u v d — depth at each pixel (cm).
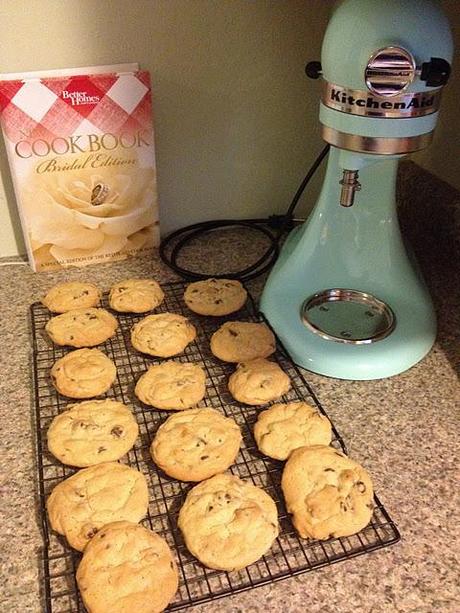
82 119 77
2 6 72
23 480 58
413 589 50
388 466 61
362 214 75
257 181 98
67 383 65
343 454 59
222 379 70
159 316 76
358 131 59
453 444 63
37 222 82
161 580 47
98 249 88
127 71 78
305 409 63
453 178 95
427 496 58
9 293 84
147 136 82
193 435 59
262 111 91
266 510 53
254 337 72
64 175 80
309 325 74
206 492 54
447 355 75
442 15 56
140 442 62
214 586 50
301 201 103
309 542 53
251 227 100
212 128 91
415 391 70
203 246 96
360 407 68
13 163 77
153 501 56
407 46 54
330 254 78
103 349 74
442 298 86
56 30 76
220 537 51
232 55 85
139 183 85
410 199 97
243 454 61
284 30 85
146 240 91
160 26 80
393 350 71
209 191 97
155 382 66
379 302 78
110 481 55
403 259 78
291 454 58
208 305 78
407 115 57
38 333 77
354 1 57
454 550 53
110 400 65
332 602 49
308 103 93
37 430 62
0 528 54
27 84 73
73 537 51
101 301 82
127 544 49
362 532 54
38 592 49
